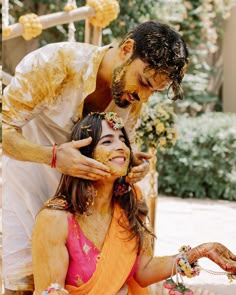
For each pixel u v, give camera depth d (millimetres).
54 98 2062
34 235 1921
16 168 2232
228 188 6340
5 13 2943
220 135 6312
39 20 3133
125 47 1944
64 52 2029
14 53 6828
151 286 2467
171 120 3012
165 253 4059
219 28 8383
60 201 1943
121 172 1936
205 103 8156
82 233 1930
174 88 1980
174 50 1900
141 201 2170
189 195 6418
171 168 6422
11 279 2223
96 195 1956
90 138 1924
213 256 1908
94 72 2002
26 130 2268
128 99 2010
